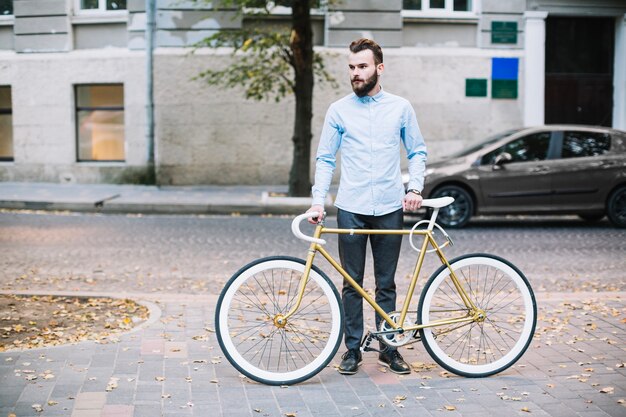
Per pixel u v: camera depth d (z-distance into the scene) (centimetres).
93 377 481
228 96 1834
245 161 1852
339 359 532
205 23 1822
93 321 636
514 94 1906
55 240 1142
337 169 1889
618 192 1314
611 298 720
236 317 489
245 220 1402
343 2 1828
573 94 1992
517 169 1301
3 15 1938
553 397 452
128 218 1426
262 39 1567
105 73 1862
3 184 1886
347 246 499
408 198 495
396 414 426
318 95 1855
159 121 1836
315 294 495
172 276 881
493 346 506
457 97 1891
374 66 491
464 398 452
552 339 577
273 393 460
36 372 489
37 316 651
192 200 1573
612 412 427
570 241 1159
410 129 505
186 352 539
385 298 504
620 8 1944
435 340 499
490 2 1884
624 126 1980
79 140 1920
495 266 507
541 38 1903
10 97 1952
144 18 1830
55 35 1892
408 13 1877
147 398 446
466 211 1298
